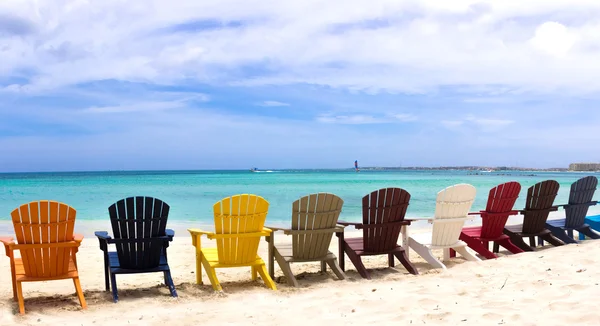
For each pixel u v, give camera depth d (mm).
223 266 5316
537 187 6945
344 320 3971
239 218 5262
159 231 5047
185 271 6492
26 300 4883
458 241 6520
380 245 5949
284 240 8938
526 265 5625
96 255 7656
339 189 28828
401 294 4680
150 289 5344
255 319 4078
